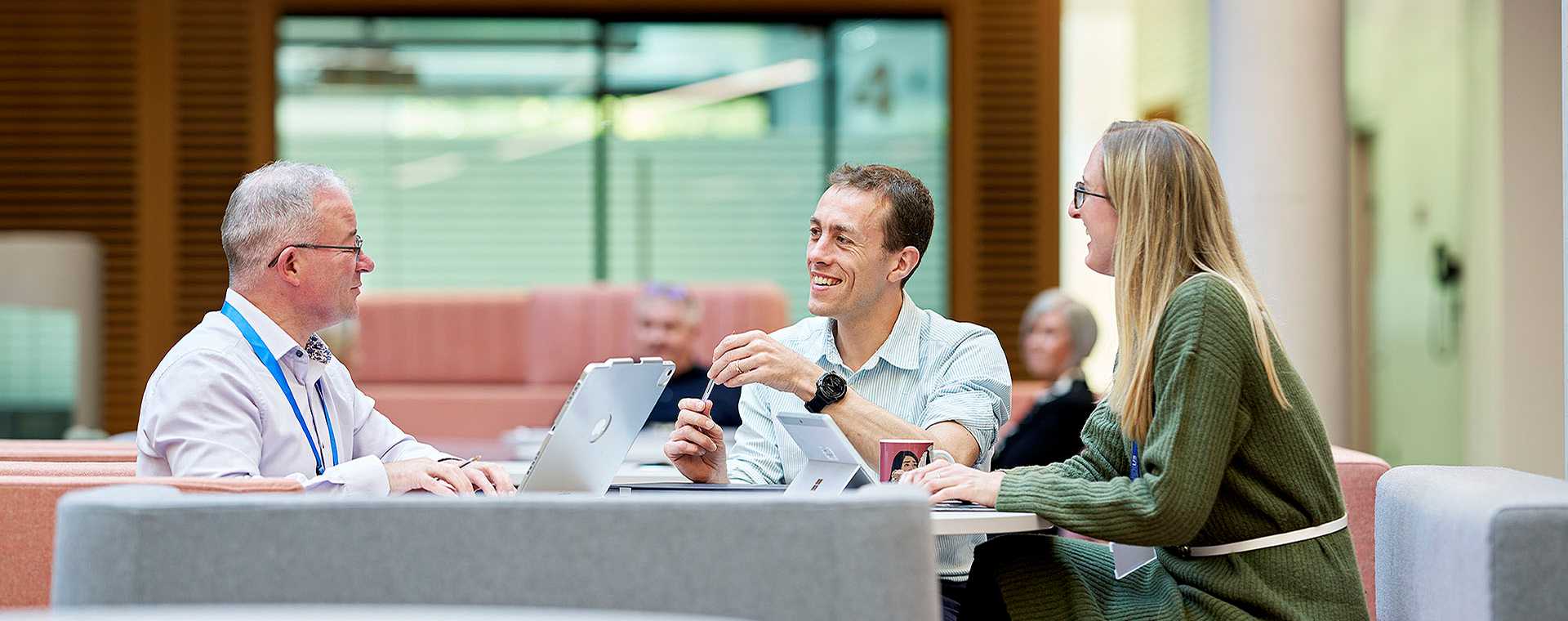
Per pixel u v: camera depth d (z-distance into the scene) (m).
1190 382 2.75
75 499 2.15
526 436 6.07
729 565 2.09
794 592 2.08
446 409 9.05
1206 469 2.71
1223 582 2.83
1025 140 11.21
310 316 3.28
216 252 11.26
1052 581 2.93
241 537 2.10
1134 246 2.93
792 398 3.67
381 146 11.23
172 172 11.22
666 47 11.20
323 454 3.32
